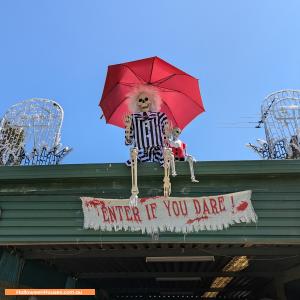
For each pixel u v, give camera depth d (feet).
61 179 11.25
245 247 13.80
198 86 11.92
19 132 14.16
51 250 13.98
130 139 11.77
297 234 10.71
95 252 14.16
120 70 11.87
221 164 11.02
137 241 10.82
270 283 22.47
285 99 14.70
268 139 14.11
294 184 11.12
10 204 11.25
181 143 12.44
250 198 10.98
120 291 28.14
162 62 11.66
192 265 18.66
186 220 10.89
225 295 30.53
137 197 10.94
